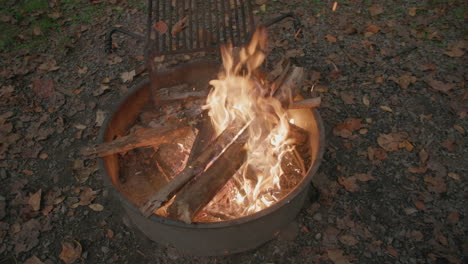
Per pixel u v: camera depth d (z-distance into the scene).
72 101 2.95
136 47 3.35
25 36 3.42
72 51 3.33
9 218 2.30
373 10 3.50
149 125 2.42
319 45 3.26
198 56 3.22
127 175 2.27
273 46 3.27
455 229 2.16
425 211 2.24
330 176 2.43
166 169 2.22
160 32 2.48
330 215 2.26
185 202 1.69
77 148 2.66
